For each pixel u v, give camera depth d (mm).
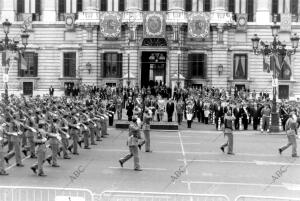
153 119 60625
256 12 91375
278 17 91312
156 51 88875
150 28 86125
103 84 89875
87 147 39281
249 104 57344
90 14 89375
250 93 85250
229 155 37344
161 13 86125
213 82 89438
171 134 50156
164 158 35594
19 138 31578
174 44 87375
